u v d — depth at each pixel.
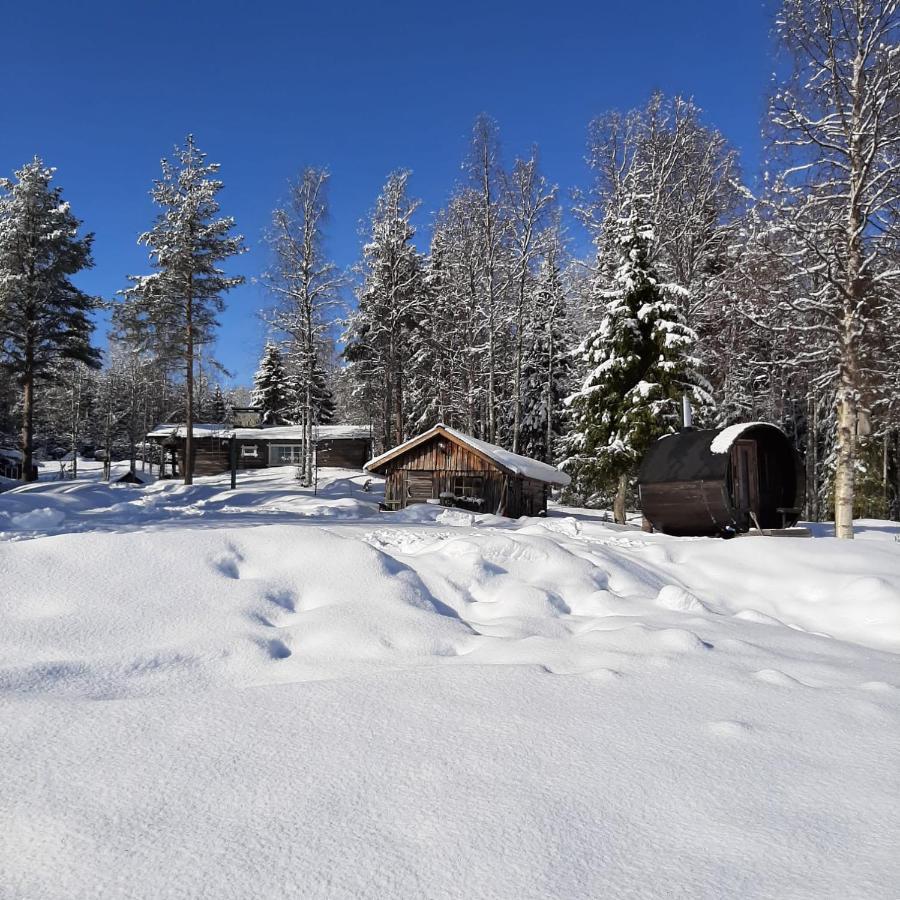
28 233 34.78
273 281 36.16
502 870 2.32
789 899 2.19
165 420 71.31
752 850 2.50
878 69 14.39
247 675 4.88
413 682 4.33
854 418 14.94
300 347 38.00
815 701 4.19
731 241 25.94
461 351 37.62
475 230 32.88
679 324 22.75
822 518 31.56
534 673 4.55
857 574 8.89
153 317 34.25
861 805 2.87
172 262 34.03
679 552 9.95
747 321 16.88
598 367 23.72
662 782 3.04
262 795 2.84
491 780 3.01
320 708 3.86
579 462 25.03
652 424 22.27
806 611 8.09
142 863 2.33
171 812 2.69
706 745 3.46
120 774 3.02
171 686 4.61
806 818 2.75
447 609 6.89
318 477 45.03
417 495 26.97
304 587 6.69
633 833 2.60
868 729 3.75
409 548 8.77
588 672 4.59
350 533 9.81
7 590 5.93
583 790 2.94
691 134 28.45
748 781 3.07
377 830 2.57
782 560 9.41
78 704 3.87
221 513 21.36
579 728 3.63
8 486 32.53
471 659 5.21
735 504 15.12
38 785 2.91
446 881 2.26
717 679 4.55
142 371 49.25
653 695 4.20
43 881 2.22
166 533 7.25
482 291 34.03
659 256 27.08
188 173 34.84
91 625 5.51
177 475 52.44
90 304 36.97
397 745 3.37
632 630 5.74
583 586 7.73
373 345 42.16
